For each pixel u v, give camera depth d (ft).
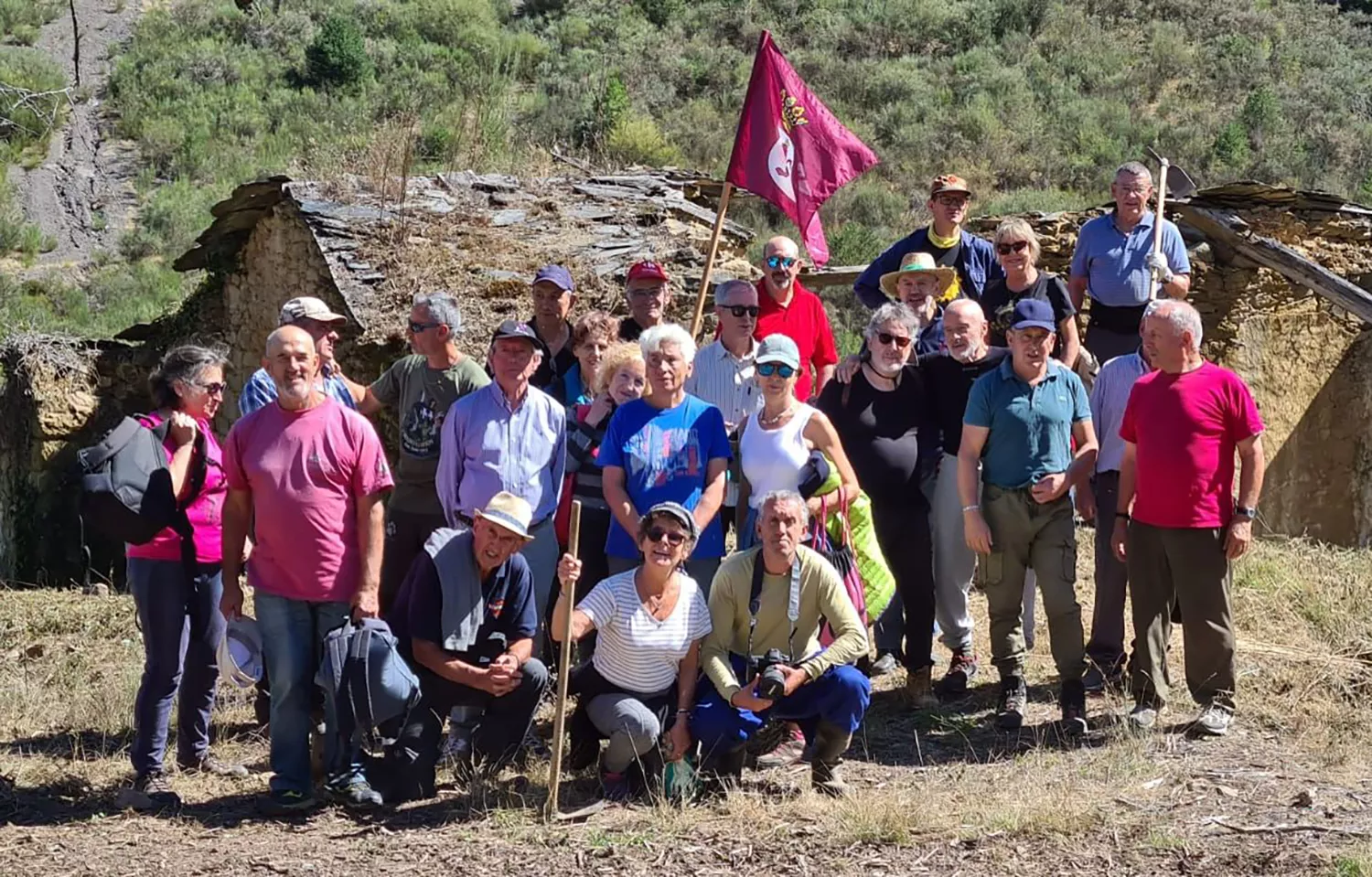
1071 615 22.22
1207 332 40.16
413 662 19.60
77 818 19.22
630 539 21.58
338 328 34.53
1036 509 22.33
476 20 122.11
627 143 93.66
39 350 44.86
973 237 27.07
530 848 17.58
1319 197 40.50
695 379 24.40
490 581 19.65
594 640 24.23
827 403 23.44
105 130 104.73
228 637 19.35
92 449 19.16
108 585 37.58
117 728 23.81
